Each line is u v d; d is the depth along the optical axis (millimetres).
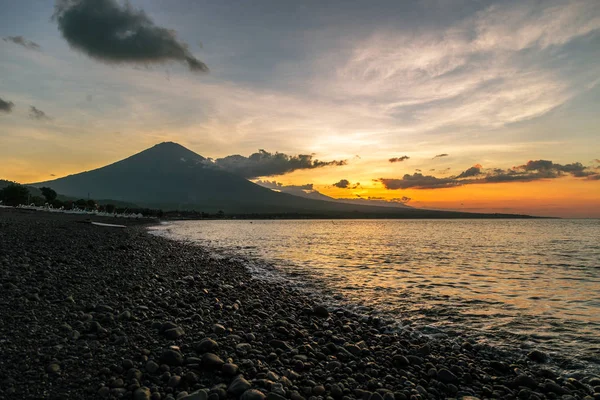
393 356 9492
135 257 22016
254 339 9539
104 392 5715
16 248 19266
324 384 7465
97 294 11508
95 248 23453
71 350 7035
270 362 8242
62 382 5867
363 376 8086
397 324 13430
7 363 6188
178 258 26141
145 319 9797
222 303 13344
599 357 10352
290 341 9961
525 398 7730
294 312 13820
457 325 13406
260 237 72625
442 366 9188
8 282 11312
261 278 22688
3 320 8109
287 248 46594
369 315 14609
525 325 13484
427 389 7875
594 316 14852
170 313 10938
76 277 13578
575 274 27172
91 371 6352
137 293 12516
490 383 8516
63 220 65312
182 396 5949
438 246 54406
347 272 26188
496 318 14414
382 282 22219
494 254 42531
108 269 16359
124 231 52469
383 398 7004
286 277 23562
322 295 18234
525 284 22453
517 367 9445
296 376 7570
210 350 8023
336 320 13273
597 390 8289
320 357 8945
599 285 22328
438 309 15711
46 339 7336
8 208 105938
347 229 139000
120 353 7277
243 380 6695
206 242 54500
